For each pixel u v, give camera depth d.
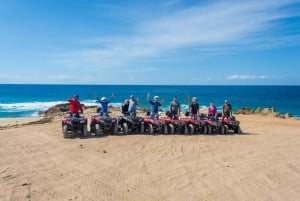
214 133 18.62
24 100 62.56
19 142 14.91
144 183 9.30
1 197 8.02
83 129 16.30
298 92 121.19
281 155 13.02
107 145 14.20
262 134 18.81
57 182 9.27
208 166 11.11
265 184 9.41
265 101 67.81
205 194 8.54
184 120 18.09
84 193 8.47
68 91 111.88
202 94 99.50
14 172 10.09
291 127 22.48
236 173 10.38
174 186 9.09
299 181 9.73
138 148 13.71
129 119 17.28
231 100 70.88
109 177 9.78
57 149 13.39
